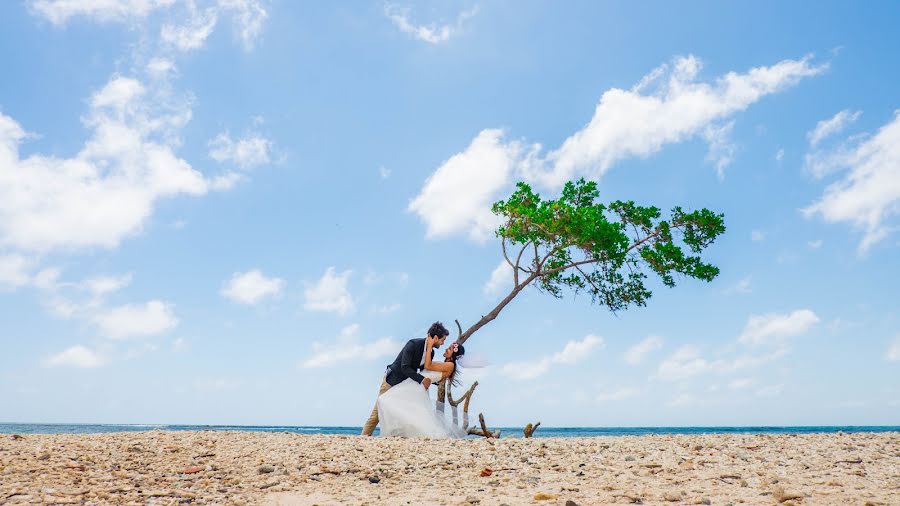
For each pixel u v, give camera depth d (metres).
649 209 15.27
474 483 5.38
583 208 14.23
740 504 4.30
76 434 7.76
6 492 4.45
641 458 6.47
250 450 6.89
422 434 8.83
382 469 6.00
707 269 14.95
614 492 4.80
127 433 8.05
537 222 14.09
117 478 5.29
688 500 4.48
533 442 7.67
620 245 14.41
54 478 5.07
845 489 4.78
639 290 15.34
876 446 6.97
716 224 14.84
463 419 9.87
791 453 6.56
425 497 4.73
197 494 4.76
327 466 6.07
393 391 9.27
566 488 5.00
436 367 9.55
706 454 6.59
